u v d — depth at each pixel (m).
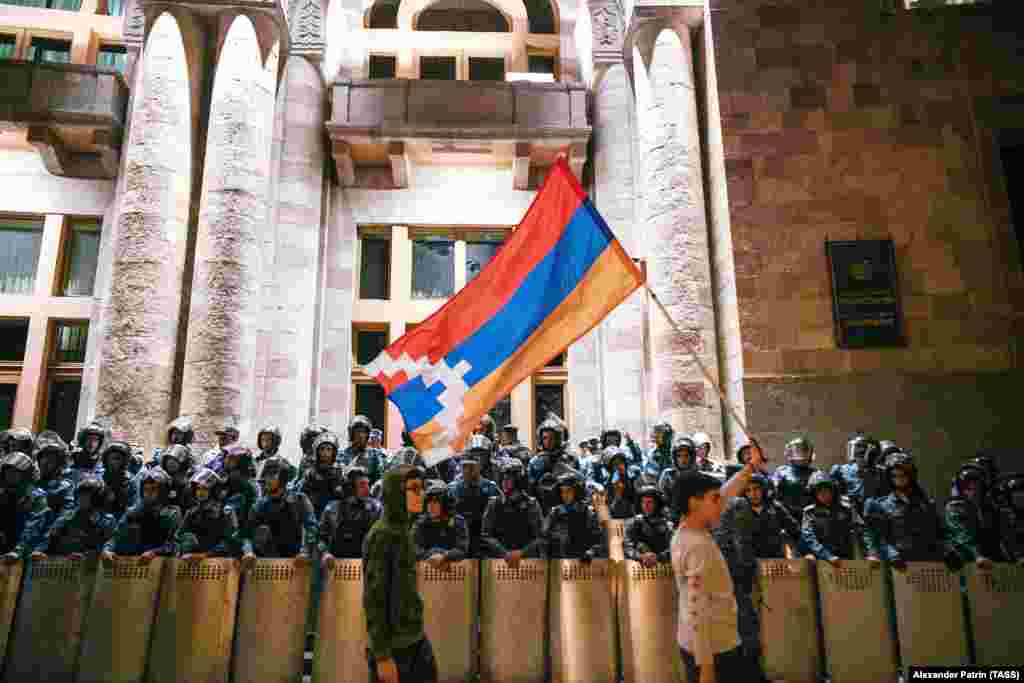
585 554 6.54
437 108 13.40
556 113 13.55
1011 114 11.77
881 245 11.23
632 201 13.29
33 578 6.07
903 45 12.12
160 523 6.56
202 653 6.02
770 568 6.47
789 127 11.81
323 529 6.74
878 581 6.43
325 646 6.05
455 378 5.80
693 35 13.27
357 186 13.95
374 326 13.55
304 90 13.48
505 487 6.98
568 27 15.30
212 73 12.74
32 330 12.72
